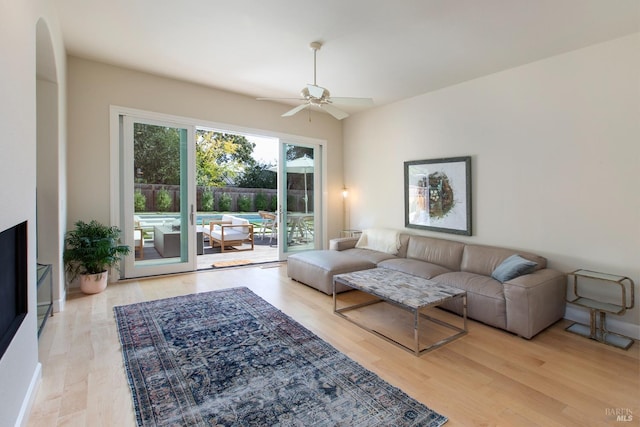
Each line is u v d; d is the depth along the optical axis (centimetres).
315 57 350
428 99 459
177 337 261
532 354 245
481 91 395
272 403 180
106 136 393
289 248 570
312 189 591
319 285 385
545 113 338
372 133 555
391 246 466
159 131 434
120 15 278
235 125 488
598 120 301
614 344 262
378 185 546
